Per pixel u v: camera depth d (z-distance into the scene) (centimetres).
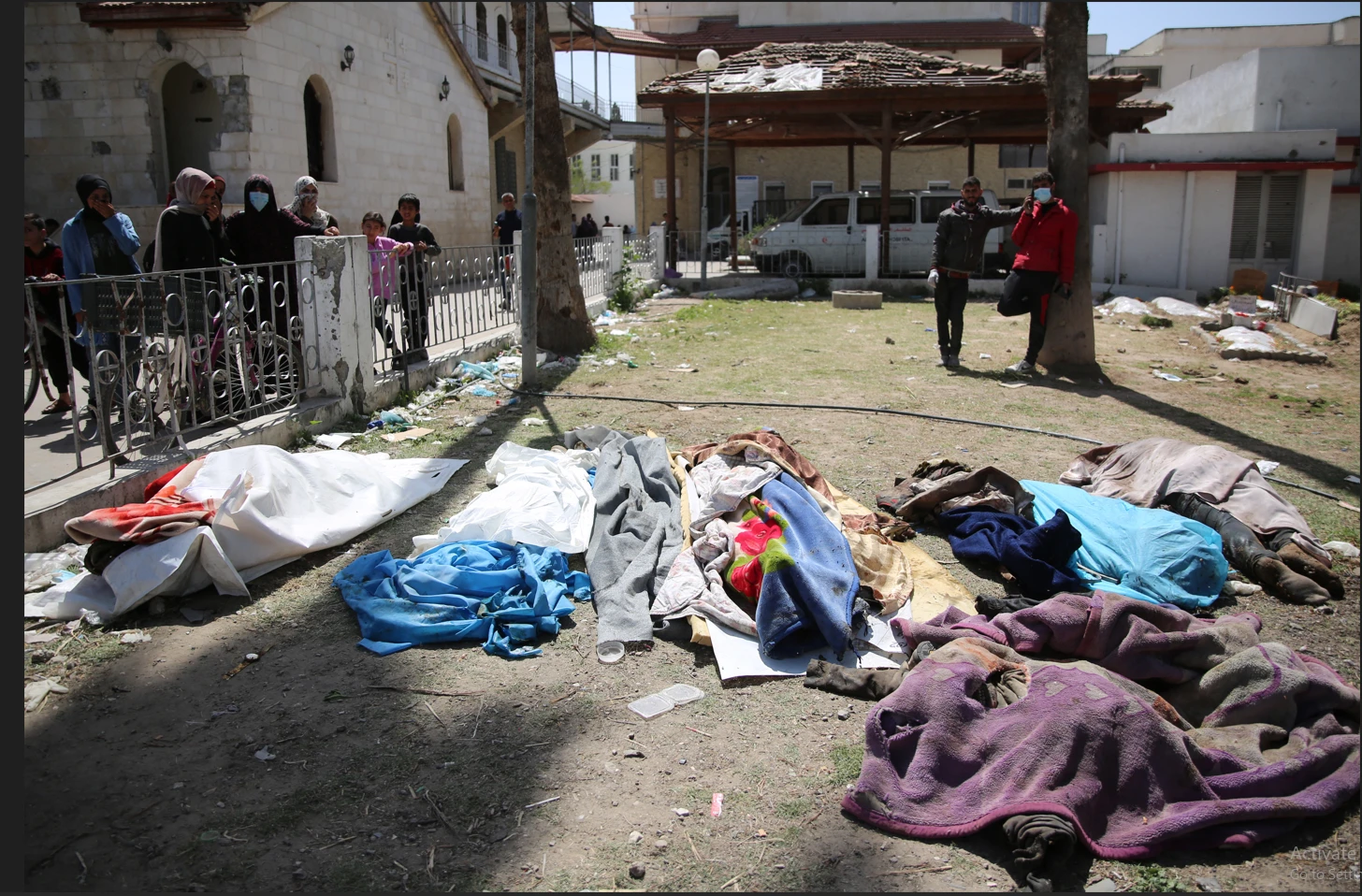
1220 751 292
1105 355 1107
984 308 1579
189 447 533
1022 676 324
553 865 256
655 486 527
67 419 643
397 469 574
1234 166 1684
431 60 1806
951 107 1788
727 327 1288
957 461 586
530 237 836
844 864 259
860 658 372
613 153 5412
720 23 3112
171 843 263
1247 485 503
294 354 670
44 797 282
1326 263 1959
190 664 364
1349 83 1911
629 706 341
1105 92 1734
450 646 386
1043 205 898
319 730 321
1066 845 254
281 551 446
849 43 2081
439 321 935
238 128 1259
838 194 1866
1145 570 434
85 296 467
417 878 250
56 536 439
